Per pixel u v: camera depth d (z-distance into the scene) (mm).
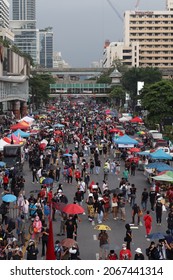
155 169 50219
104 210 38062
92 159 59344
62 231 33781
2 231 29031
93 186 40969
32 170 55469
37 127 87250
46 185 43312
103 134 81125
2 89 106938
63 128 89938
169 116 96250
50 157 60656
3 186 47188
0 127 87500
